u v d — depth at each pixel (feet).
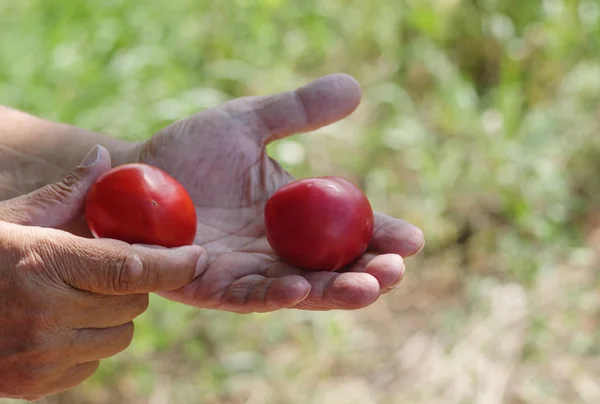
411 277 3.60
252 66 4.15
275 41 4.33
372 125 4.06
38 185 2.60
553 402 3.17
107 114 3.55
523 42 4.18
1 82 3.60
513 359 3.28
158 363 3.28
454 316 3.42
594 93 4.00
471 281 3.51
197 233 2.46
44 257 2.13
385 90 4.08
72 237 2.15
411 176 3.79
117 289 2.13
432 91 4.21
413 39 4.38
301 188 2.29
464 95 3.92
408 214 3.63
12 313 2.15
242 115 2.55
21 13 4.00
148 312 3.24
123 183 2.22
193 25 4.23
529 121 3.86
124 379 3.19
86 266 2.12
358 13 4.51
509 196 3.64
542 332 3.33
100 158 2.32
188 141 2.54
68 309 2.16
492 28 4.14
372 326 3.45
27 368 2.21
